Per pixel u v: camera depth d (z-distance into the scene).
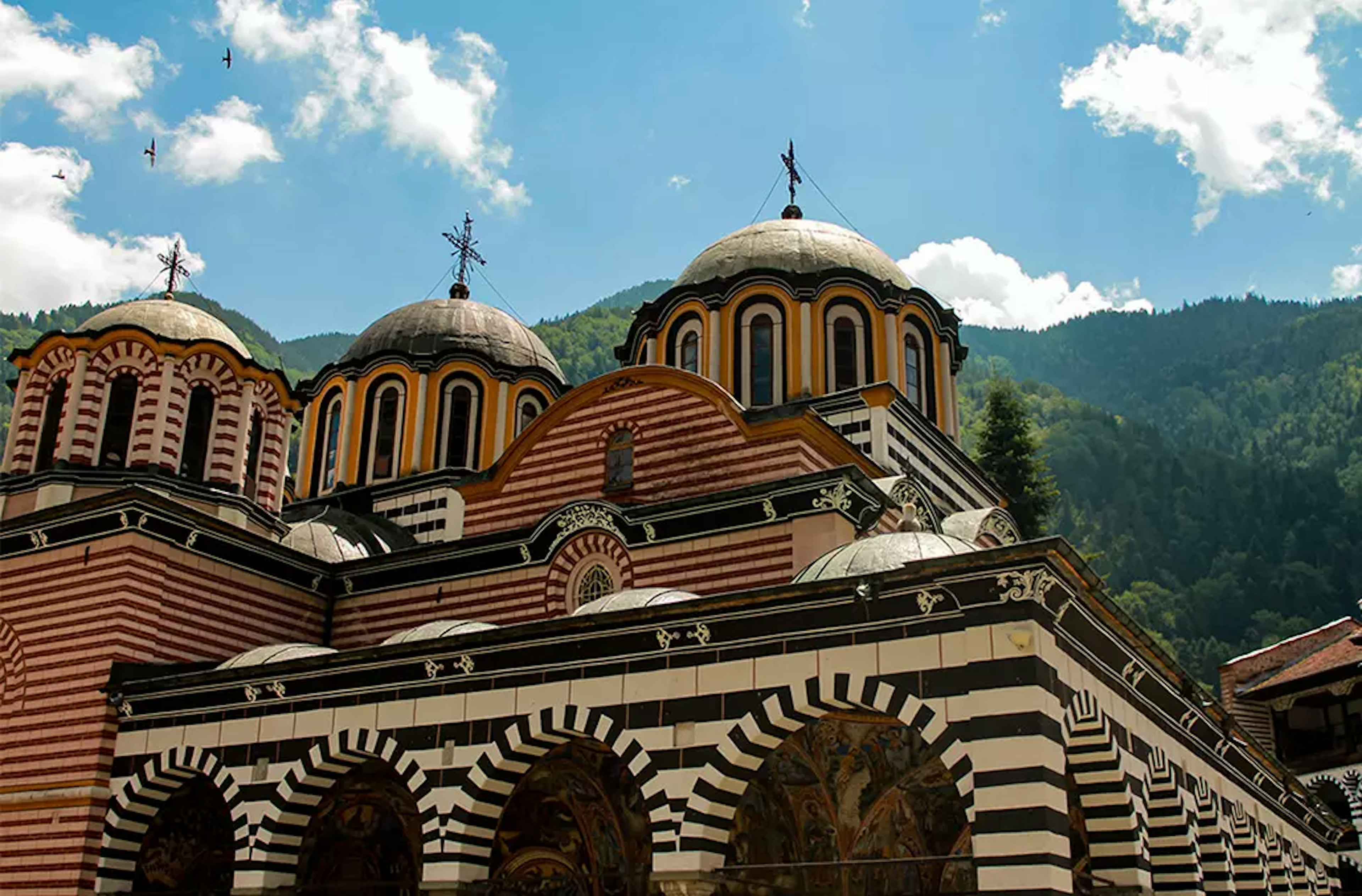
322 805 28.77
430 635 26.92
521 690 24.41
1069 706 20.64
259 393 38.03
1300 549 158.88
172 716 29.11
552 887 26.27
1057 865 18.67
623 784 25.89
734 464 32.09
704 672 22.53
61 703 31.06
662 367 33.69
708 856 21.62
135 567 31.77
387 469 45.12
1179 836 24.94
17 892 29.69
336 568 36.38
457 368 45.78
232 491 35.78
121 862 28.88
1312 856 40.00
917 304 41.62
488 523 35.38
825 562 23.70
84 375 35.28
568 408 35.12
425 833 24.64
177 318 36.94
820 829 24.67
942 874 23.53
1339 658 54.84
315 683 27.03
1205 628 143.38
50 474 34.16
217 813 31.34
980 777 19.39
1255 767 32.66
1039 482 63.44
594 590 32.06
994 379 65.94
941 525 34.59
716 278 40.12
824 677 21.27
